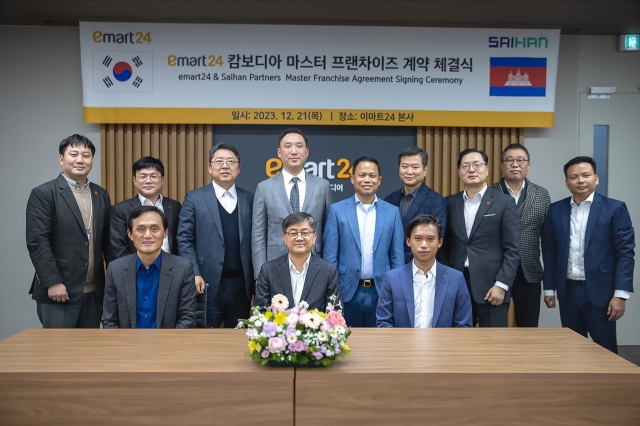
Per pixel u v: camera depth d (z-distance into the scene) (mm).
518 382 1627
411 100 4332
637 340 4543
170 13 4199
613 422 1636
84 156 3166
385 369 1695
